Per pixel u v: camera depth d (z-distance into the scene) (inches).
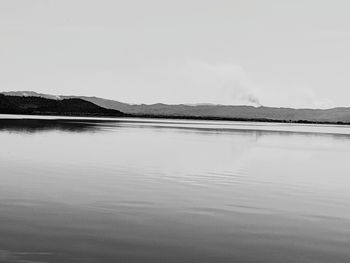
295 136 3932.1
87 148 1872.5
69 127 3939.5
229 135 3580.2
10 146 1815.9
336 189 971.3
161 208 716.0
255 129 5846.5
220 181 1048.2
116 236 549.0
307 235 581.3
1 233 547.2
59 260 458.0
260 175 1184.2
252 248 520.4
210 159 1566.2
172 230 585.9
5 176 1022.4
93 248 499.5
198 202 775.7
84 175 1074.7
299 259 486.0
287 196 868.6
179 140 2645.2
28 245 502.3
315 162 1596.9
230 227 610.2
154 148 1983.3
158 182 1000.2
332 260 484.4
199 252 500.1
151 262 462.0
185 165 1357.0
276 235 577.9
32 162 1316.4
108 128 4126.5
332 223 649.6
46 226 584.4
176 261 468.4
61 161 1365.7
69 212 668.1
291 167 1408.7
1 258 458.0
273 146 2407.7
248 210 722.8
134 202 759.1
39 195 800.3
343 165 1496.1
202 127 5772.6
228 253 500.1
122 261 461.7
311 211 729.6
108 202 752.3
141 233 566.6
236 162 1509.6
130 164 1343.5
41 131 3046.3
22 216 634.8
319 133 5004.9
